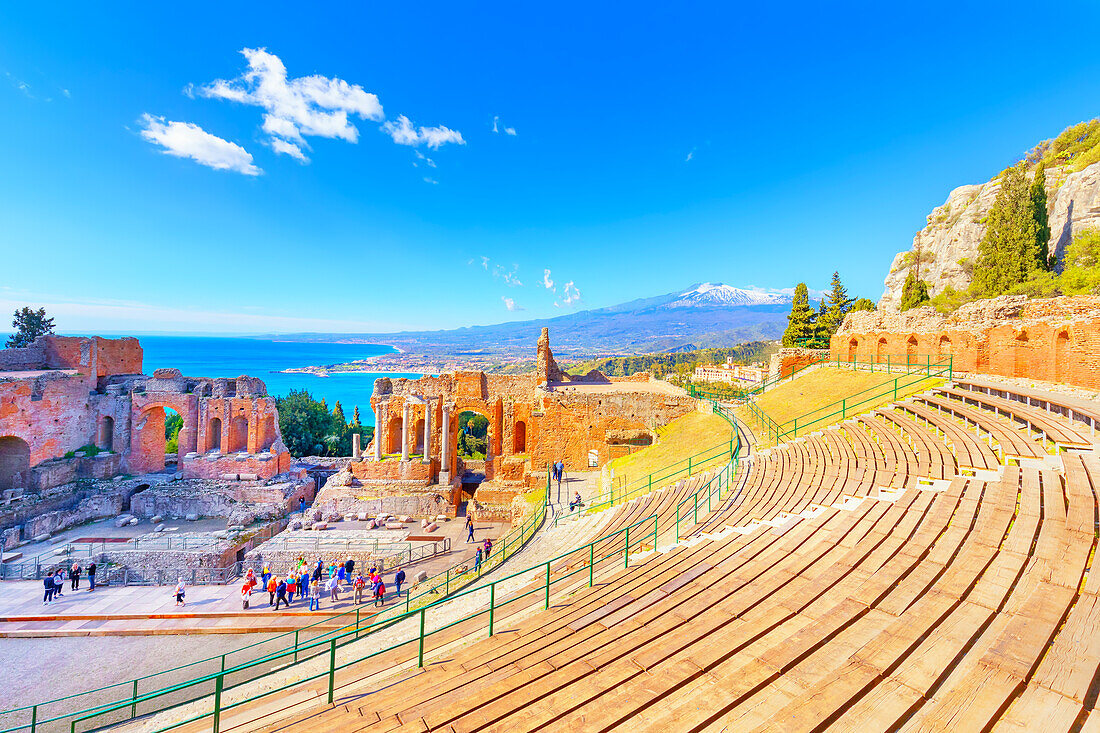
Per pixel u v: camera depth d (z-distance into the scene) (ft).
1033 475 41.45
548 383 164.25
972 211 208.64
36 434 133.39
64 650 70.49
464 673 30.25
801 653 22.94
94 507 129.70
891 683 19.75
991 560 29.07
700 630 28.25
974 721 17.02
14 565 98.22
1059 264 153.89
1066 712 16.69
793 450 78.07
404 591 86.33
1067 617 22.36
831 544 36.81
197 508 132.77
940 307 167.02
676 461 102.63
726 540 46.19
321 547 104.42
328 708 31.07
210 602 84.28
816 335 211.00
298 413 230.27
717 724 19.61
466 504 144.36
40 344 145.07
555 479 130.31
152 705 57.47
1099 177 147.74
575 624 34.32
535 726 22.07
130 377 155.53
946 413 71.72
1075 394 68.90
